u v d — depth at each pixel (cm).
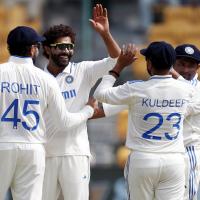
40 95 2358
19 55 2375
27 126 2341
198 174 2634
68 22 7125
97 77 2619
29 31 2378
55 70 2608
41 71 2378
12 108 2334
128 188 2436
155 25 6969
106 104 2614
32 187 2356
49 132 2569
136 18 7144
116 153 5612
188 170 2595
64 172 2577
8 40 2383
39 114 2361
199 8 7031
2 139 2328
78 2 7269
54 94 2377
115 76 2473
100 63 2608
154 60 2377
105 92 2416
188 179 2595
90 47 5928
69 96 2598
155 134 2380
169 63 2375
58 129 2489
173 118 2383
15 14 6794
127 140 2423
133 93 2381
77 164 2581
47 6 7194
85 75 2617
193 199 2620
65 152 2573
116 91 2402
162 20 7044
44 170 2422
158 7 7088
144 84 2388
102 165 5372
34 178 2358
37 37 2384
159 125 2377
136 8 7188
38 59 5241
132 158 2398
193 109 2552
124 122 5766
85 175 2600
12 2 7025
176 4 7106
